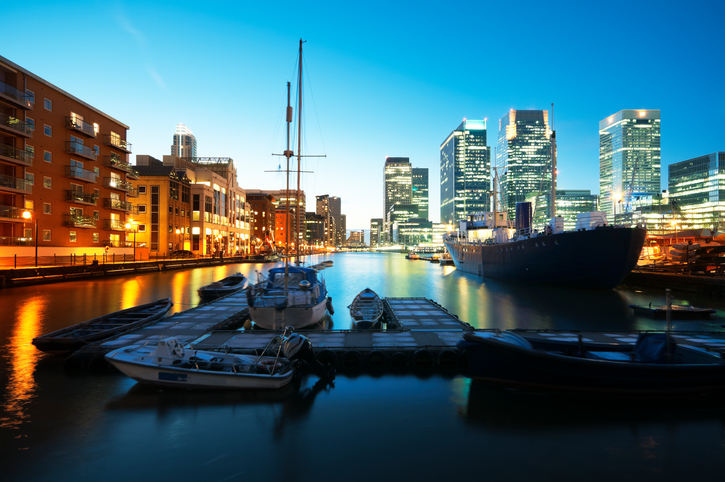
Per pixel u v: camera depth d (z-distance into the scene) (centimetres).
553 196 5284
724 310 2848
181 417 983
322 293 2323
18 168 4559
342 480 732
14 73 4525
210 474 747
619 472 766
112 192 6281
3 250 4253
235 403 1070
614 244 3709
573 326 2225
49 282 4266
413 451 838
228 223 11231
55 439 868
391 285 4997
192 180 9712
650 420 984
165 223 8025
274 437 892
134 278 5144
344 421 977
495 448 853
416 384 1224
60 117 5166
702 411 1032
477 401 1097
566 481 737
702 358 1112
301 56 2592
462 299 3519
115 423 945
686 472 768
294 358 1230
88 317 2278
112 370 1292
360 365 1373
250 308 1922
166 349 1125
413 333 1695
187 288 3953
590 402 1082
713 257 4616
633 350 1220
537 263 4600
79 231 5494
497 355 1166
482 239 7162
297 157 2606
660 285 4366
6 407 1023
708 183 19338
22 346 1598
